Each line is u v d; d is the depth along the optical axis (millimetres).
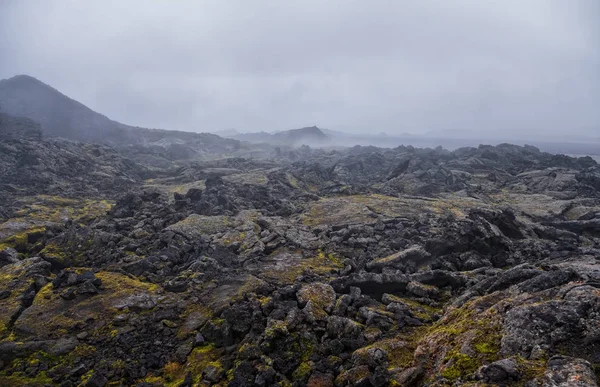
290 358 10758
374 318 12484
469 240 19750
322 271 18719
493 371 7316
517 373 7164
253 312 13305
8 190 39875
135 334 13312
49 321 13758
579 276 10570
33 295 15859
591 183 44812
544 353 7762
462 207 34219
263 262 20203
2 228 26062
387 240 23578
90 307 14766
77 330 13359
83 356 12055
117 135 124438
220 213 29609
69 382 10695
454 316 11117
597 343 7695
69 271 16891
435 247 19750
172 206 30703
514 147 82312
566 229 26719
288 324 12008
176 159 97688
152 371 11531
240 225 25891
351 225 26672
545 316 8594
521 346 8180
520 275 12273
